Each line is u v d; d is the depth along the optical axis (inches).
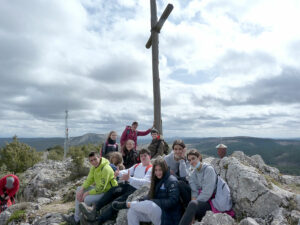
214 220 138.2
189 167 200.8
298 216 143.1
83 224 186.5
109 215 187.6
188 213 142.5
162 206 155.2
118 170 213.3
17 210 246.4
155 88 350.9
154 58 356.2
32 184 376.2
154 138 316.5
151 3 368.8
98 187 197.8
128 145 281.9
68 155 818.8
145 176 204.5
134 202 161.0
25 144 667.4
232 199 172.2
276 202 155.8
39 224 215.2
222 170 193.6
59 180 380.2
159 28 355.9
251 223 135.2
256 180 166.6
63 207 259.4
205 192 155.9
